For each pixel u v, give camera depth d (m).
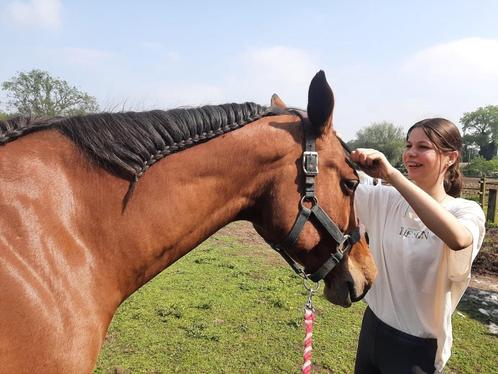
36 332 1.07
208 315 4.20
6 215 1.11
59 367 1.11
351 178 1.60
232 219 1.57
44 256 1.13
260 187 1.54
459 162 1.90
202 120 1.44
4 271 1.05
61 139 1.29
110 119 1.35
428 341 1.79
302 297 4.79
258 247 7.47
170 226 1.39
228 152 1.47
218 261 6.27
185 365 3.22
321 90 1.47
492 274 5.71
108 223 1.29
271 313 4.29
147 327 3.87
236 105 1.56
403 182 1.55
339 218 1.60
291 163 1.53
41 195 1.18
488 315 4.34
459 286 1.70
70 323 1.14
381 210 1.92
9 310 1.03
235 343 3.61
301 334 3.83
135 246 1.33
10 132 1.24
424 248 1.74
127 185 1.31
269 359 3.36
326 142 1.56
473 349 3.60
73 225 1.22
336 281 1.70
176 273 5.61
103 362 3.21
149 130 1.35
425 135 1.82
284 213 1.53
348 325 4.07
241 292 4.91
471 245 1.56
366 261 1.75
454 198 1.86
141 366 3.17
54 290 1.12
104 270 1.28
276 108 1.62
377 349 1.90
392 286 1.84
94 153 1.28
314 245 1.59
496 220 8.77
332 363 3.33
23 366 1.04
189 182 1.42
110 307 1.31
